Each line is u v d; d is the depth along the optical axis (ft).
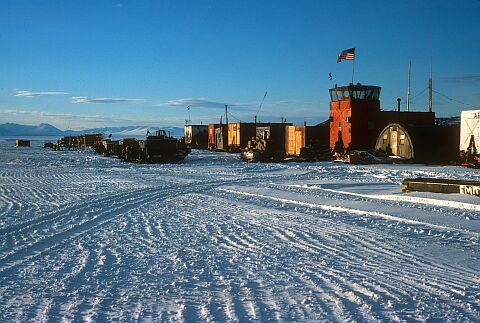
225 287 24.97
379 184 73.97
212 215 49.14
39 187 80.23
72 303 22.74
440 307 21.27
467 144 115.34
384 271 27.27
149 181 88.58
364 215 47.16
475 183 53.88
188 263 29.99
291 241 35.83
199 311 21.42
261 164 136.77
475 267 27.78
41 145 388.78
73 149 288.10
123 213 51.39
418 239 35.53
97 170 121.19
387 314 20.52
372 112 156.04
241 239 36.96
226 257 31.37
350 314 20.63
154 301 22.91
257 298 23.09
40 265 30.01
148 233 40.04
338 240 35.81
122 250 33.91
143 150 156.46
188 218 47.50
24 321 20.43
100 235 39.47
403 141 134.62
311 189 70.23
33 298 23.53
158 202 60.03
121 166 137.80
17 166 139.03
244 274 27.32
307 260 30.17
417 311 20.81
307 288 24.49
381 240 35.45
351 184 74.23
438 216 44.14
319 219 45.34
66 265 29.96
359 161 130.62
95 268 29.14
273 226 42.14
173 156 154.51
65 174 108.88
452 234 36.88
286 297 23.15
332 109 163.12
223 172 109.19
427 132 132.98
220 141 238.89
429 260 29.50
